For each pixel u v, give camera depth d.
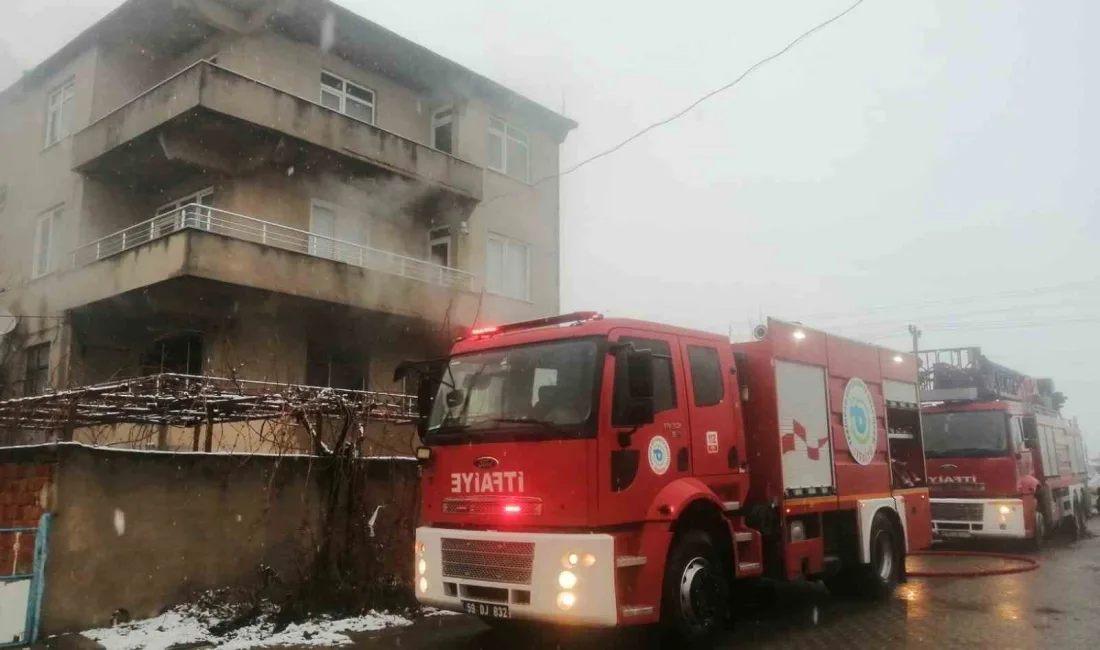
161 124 14.30
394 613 8.74
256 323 15.16
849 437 9.55
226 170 15.35
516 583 6.29
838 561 9.01
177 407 9.43
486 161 20.23
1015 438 15.09
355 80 18.38
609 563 6.02
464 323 17.66
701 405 7.45
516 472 6.51
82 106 16.95
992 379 16.00
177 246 13.31
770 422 8.28
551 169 22.33
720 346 7.96
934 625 8.14
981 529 14.80
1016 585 10.77
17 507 7.90
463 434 6.90
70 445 7.64
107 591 7.71
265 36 16.59
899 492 10.51
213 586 8.38
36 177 18.00
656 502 6.60
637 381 6.42
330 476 9.31
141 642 7.26
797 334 8.92
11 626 7.13
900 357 11.27
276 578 8.66
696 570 6.89
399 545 9.63
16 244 18.30
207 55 16.86
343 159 16.12
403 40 18.17
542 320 7.45
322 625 8.13
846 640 7.51
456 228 18.95
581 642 7.60
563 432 6.30
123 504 7.91
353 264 15.68
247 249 13.98
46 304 16.20
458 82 19.58
